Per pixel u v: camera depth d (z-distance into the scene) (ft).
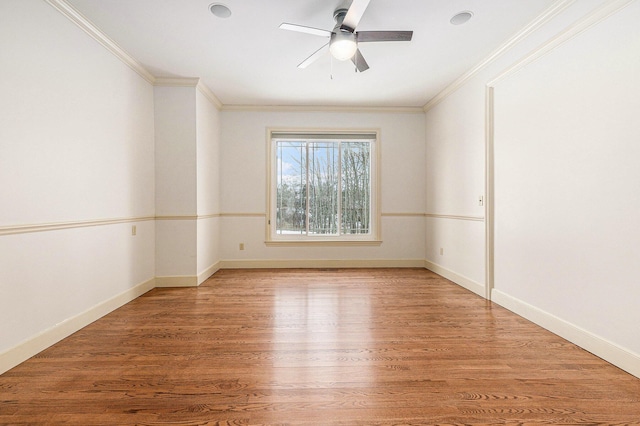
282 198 16.70
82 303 8.43
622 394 5.39
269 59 10.96
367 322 8.77
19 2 6.55
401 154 16.52
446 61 11.10
